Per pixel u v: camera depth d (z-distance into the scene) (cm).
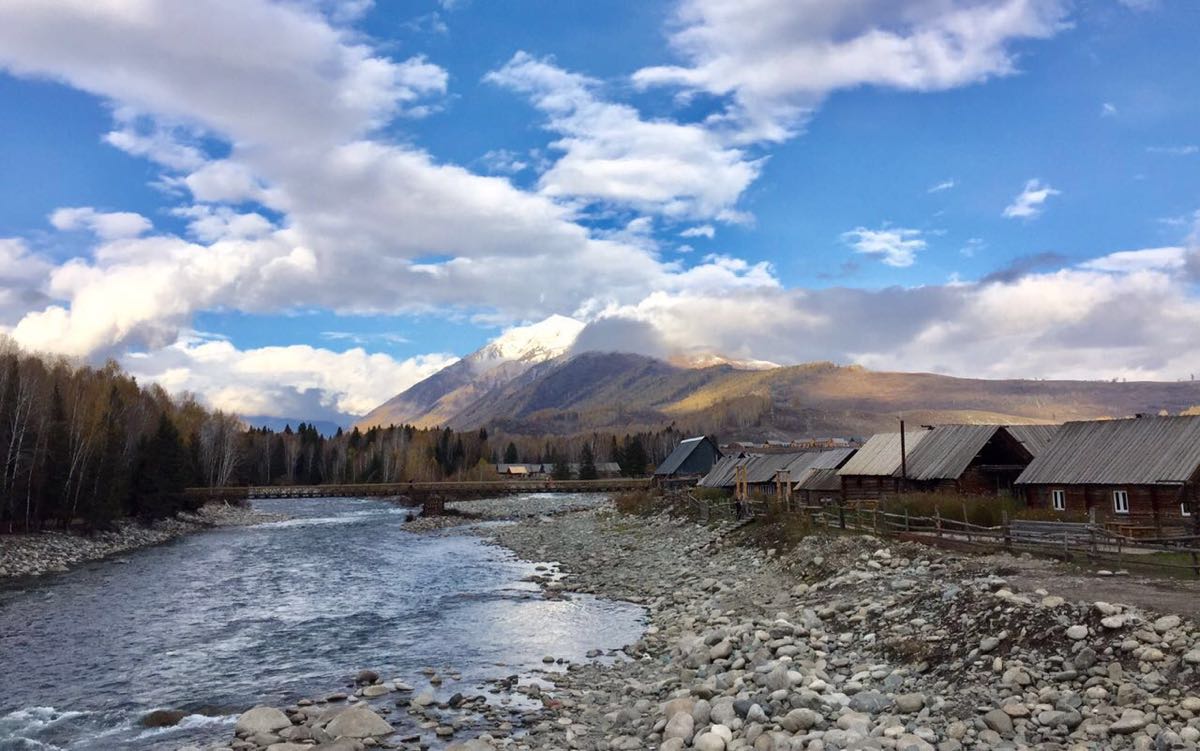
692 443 10625
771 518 4588
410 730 1977
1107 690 1650
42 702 2266
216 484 12962
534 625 3316
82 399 8712
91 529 6756
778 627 2561
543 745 1822
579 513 9369
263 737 1898
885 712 1798
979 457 4978
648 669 2505
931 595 2505
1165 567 2547
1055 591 2250
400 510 11788
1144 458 3862
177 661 2741
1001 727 1595
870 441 5834
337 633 3184
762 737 1647
